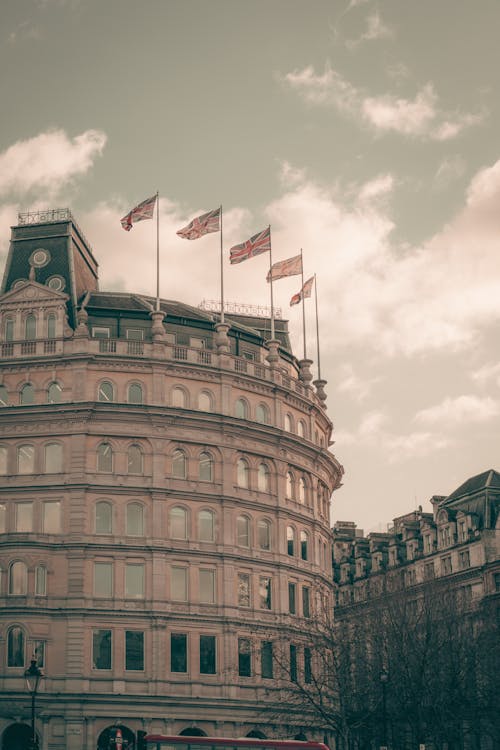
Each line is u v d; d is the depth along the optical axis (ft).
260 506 375.86
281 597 374.43
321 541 409.28
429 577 470.80
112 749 320.91
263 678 361.30
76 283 390.83
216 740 269.23
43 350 364.99
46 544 344.49
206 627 354.54
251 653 361.30
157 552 351.25
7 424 359.46
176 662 348.38
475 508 495.00
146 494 355.77
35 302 370.12
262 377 389.60
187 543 357.82
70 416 355.77
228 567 361.71
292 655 374.84
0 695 330.34
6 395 362.74
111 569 348.59
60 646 339.16
